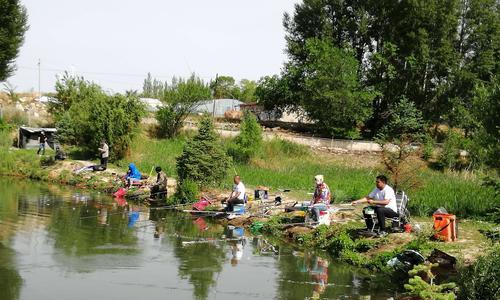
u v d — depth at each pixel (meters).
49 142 37.66
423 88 46.44
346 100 42.81
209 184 22.12
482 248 12.06
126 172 27.97
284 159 37.22
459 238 13.52
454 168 34.25
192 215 19.30
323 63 43.56
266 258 13.19
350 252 13.03
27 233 14.80
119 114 32.34
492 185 14.26
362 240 13.48
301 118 51.31
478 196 20.33
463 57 47.00
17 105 54.69
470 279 8.98
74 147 35.41
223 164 22.45
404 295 10.14
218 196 21.06
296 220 16.97
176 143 38.72
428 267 9.79
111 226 16.48
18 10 50.56
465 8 47.03
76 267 11.57
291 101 50.75
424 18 44.94
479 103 16.05
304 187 24.80
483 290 8.52
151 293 10.07
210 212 19.03
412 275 10.68
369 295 10.27
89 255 12.67
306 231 15.48
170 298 9.84
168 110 42.31
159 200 22.17
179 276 11.30
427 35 44.47
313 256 13.53
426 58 44.03
